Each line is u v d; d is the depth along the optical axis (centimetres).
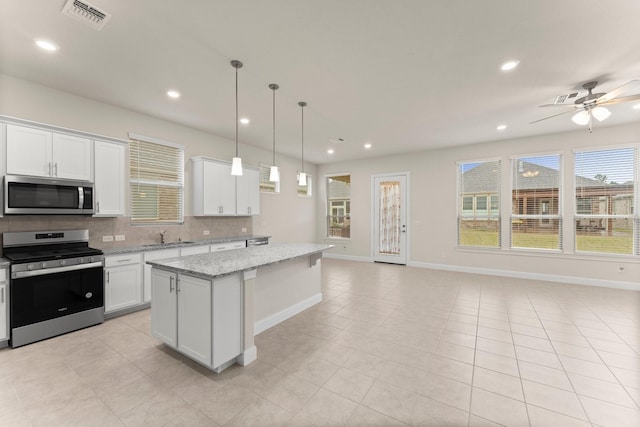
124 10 200
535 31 222
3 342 262
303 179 380
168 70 285
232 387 205
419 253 648
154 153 425
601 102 299
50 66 277
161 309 257
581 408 182
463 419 173
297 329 307
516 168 543
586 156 484
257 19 210
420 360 243
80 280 304
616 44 238
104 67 279
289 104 373
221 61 269
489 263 568
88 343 272
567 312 354
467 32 225
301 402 189
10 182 272
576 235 493
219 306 219
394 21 212
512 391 200
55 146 304
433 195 629
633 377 216
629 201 456
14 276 262
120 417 175
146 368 229
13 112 298
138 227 404
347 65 276
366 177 725
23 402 187
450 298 414
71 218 341
